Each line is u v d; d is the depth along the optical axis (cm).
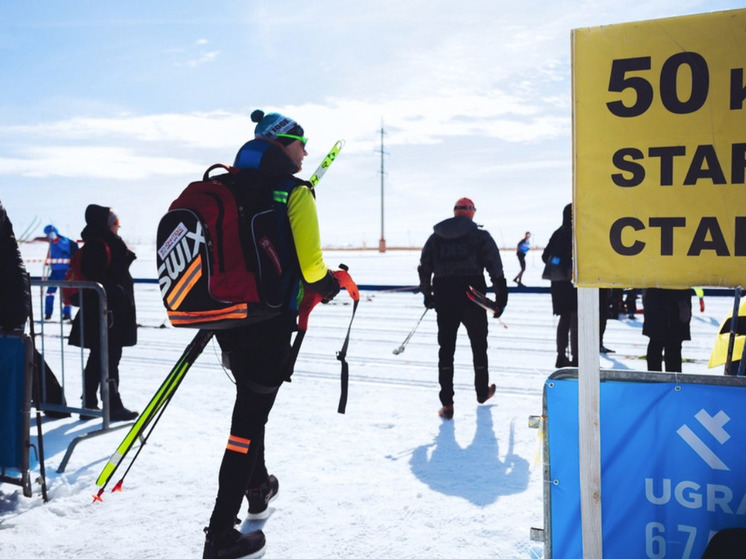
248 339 245
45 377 455
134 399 514
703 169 167
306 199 248
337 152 268
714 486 180
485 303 450
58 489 320
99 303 413
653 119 169
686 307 466
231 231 231
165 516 293
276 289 237
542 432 194
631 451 186
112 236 452
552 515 194
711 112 165
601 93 172
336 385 558
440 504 303
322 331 905
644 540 186
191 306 231
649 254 172
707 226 167
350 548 262
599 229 175
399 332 888
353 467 355
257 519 289
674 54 166
